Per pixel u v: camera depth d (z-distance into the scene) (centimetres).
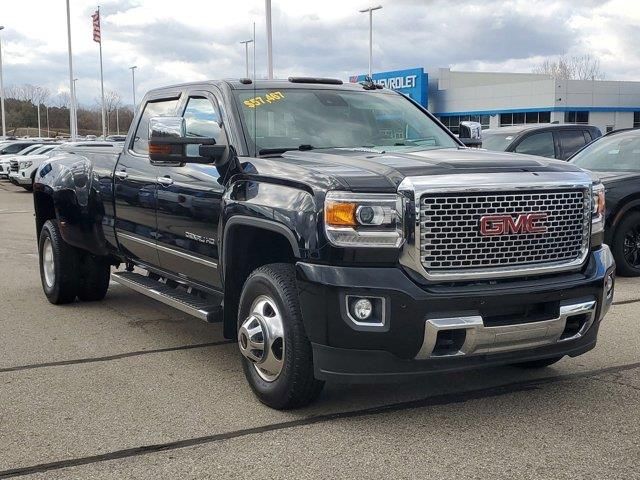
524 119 4884
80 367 554
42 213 801
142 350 601
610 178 880
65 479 365
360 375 396
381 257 391
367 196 390
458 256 397
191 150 538
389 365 395
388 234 389
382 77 5647
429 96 5547
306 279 399
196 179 525
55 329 672
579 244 436
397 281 386
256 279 450
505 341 402
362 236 389
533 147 1251
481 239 401
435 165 414
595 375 517
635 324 657
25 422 442
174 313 739
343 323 388
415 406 458
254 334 447
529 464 372
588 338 448
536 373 523
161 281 646
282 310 427
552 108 4616
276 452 392
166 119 484
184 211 540
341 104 564
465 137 618
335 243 391
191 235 536
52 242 755
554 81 4588
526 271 412
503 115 4994
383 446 397
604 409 450
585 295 430
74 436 419
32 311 749
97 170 691
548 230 420
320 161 449
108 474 370
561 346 432
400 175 398
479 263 402
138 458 388
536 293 406
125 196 636
